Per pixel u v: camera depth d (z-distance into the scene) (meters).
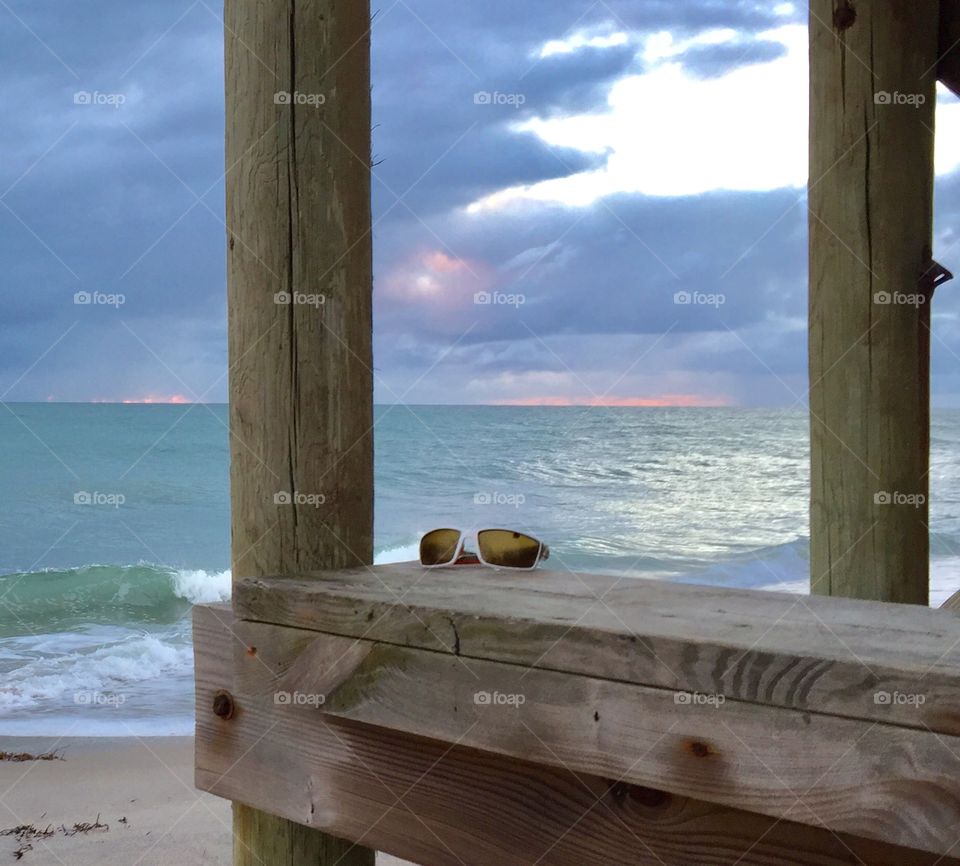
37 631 14.57
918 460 2.96
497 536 1.66
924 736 0.91
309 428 1.72
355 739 1.43
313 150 1.70
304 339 1.71
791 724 0.99
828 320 3.00
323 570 1.70
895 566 2.92
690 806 1.14
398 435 47.25
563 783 1.24
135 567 18.78
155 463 40.41
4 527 27.89
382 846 1.40
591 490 32.62
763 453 43.16
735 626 1.13
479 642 1.24
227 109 1.77
